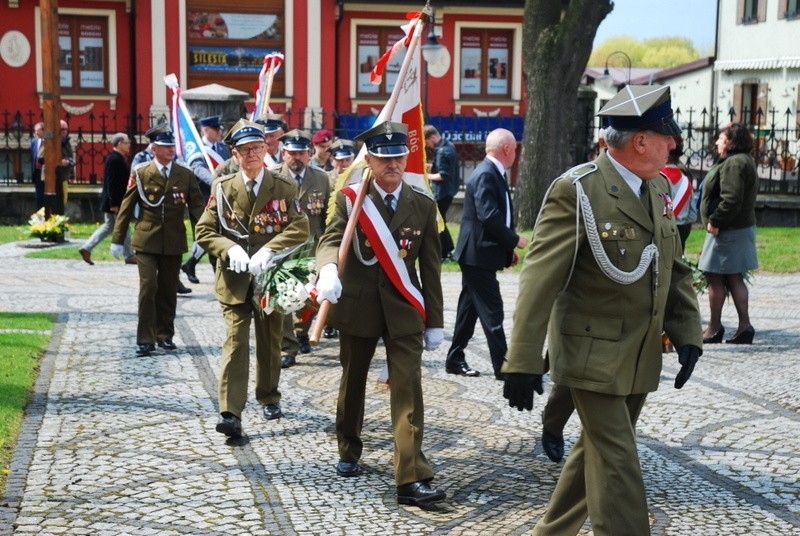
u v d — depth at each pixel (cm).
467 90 2944
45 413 738
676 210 988
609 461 439
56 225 1792
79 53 2733
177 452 655
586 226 445
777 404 790
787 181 2138
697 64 3784
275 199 708
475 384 855
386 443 686
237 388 677
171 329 973
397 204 588
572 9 1920
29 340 973
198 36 2772
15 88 2688
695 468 634
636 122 445
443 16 2891
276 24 2803
